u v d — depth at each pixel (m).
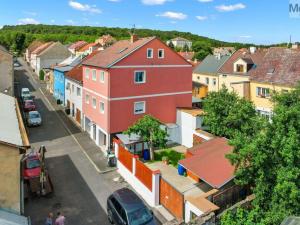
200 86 60.09
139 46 32.94
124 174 26.52
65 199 22.84
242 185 18.70
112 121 32.44
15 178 16.05
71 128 40.25
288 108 18.05
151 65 34.16
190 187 24.58
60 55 81.00
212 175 20.61
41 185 23.06
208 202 18.06
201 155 23.56
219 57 63.00
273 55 43.28
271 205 16.75
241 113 28.62
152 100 35.03
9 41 134.25
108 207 20.52
